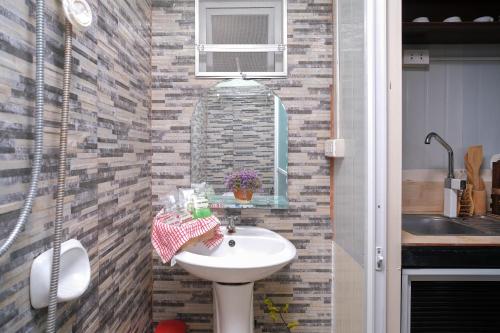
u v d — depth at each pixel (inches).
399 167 38.2
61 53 28.5
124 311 44.8
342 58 51.3
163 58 57.9
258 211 58.6
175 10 57.9
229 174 58.3
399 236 38.3
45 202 26.1
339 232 53.7
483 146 61.7
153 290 58.7
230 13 58.2
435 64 61.6
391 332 38.5
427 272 38.7
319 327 58.6
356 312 44.8
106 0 38.5
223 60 58.3
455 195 57.0
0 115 20.9
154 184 58.3
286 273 58.5
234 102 58.4
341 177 52.2
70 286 26.8
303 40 57.9
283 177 58.1
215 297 49.8
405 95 61.8
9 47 21.9
